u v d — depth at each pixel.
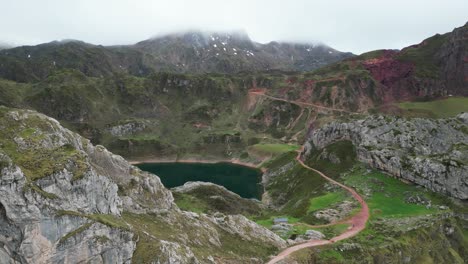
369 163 160.88
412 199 131.62
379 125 170.38
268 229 106.38
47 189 52.72
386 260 95.50
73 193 55.97
